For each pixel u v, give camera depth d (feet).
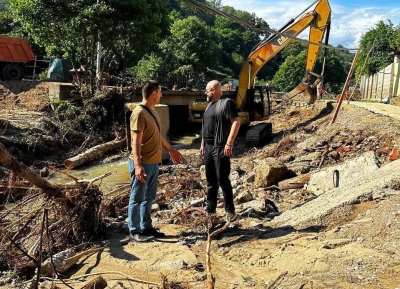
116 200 27.43
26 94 72.64
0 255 17.38
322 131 55.93
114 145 59.21
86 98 68.44
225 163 20.27
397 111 57.36
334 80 211.82
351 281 13.28
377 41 128.06
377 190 20.22
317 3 66.54
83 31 69.67
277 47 66.95
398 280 13.05
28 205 21.76
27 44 81.41
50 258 16.22
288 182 33.04
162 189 33.55
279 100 108.68
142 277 15.78
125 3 69.05
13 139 50.83
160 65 137.59
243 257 17.10
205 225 21.15
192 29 178.09
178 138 77.00
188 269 16.22
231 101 19.88
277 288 13.75
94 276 16.02
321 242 16.79
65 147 57.41
